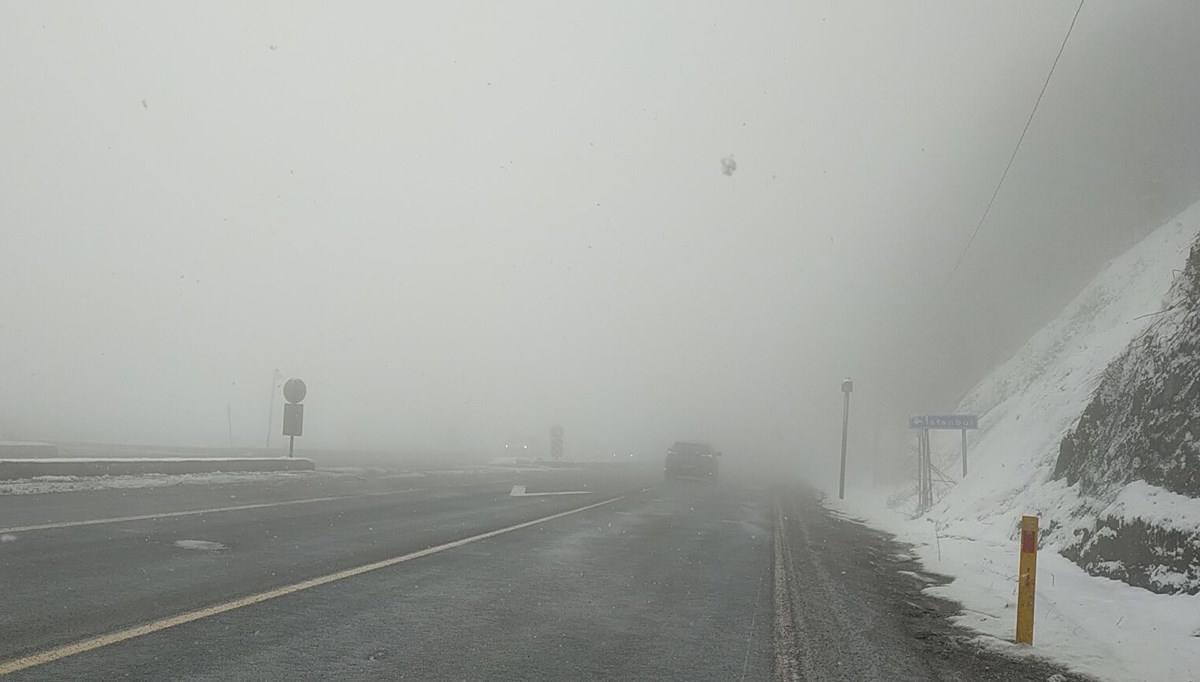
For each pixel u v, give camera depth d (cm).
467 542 1223
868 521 2236
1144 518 1067
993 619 852
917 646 714
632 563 1137
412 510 1670
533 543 1272
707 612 819
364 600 752
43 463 1581
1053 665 675
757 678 582
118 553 894
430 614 716
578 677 557
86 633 564
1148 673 659
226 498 1634
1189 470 1090
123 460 1792
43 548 892
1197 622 823
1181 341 1288
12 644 528
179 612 644
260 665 524
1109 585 1059
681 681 564
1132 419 1363
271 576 827
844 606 895
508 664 577
